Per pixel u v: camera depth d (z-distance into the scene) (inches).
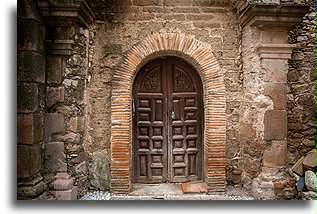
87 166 151.3
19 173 120.6
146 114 162.4
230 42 155.2
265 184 137.5
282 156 140.8
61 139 136.6
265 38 141.9
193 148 163.9
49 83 136.2
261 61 141.6
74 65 138.4
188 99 163.3
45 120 135.6
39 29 127.1
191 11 153.8
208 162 150.6
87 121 150.3
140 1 152.9
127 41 151.6
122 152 148.0
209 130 150.7
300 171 143.6
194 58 151.1
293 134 150.5
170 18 153.1
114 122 147.8
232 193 148.9
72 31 135.7
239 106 156.3
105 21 152.4
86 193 149.0
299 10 132.6
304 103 150.8
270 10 132.4
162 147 163.3
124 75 149.3
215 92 151.2
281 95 141.3
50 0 124.3
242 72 155.6
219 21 154.8
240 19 150.3
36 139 125.7
